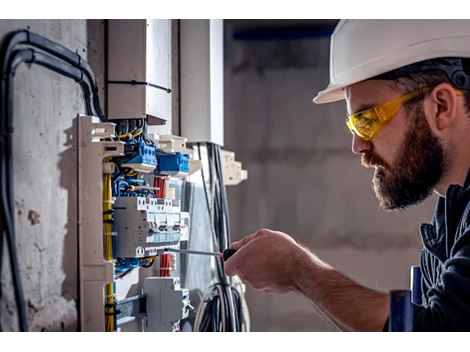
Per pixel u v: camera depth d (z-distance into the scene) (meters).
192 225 1.87
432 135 1.17
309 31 4.68
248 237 1.35
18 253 1.01
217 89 1.93
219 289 1.78
